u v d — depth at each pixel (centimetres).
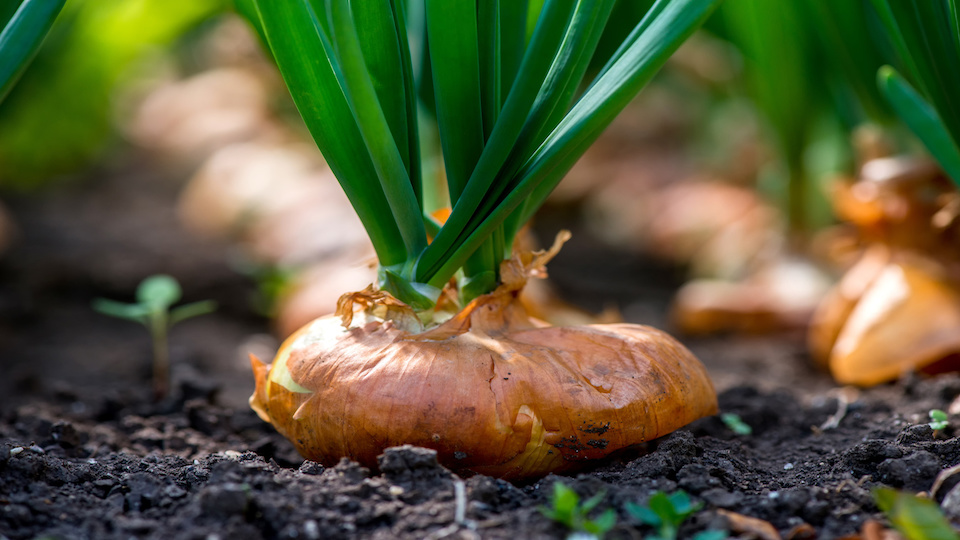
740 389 50
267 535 39
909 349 51
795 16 60
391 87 42
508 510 40
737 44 66
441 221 44
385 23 42
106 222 115
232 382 56
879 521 39
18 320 73
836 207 60
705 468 41
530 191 41
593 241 114
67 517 40
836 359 53
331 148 42
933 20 43
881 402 49
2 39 42
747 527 39
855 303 54
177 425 48
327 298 60
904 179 52
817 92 66
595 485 40
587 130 41
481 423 40
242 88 156
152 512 40
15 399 52
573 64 41
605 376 41
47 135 120
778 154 70
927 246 52
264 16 41
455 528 39
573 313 59
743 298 69
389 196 42
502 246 43
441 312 42
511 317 43
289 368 42
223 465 41
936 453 42
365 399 41
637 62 41
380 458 40
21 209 120
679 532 39
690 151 121
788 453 45
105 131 130
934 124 45
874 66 54
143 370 59
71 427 45
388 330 42
